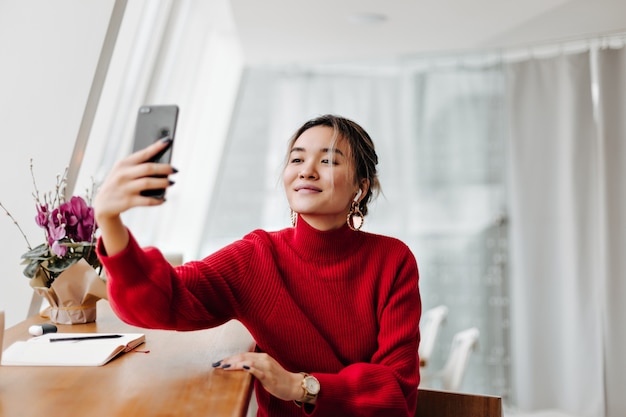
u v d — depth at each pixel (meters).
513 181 5.52
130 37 3.88
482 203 5.71
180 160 6.05
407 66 5.92
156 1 4.24
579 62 5.32
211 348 1.75
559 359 5.35
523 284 5.46
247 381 1.43
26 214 2.68
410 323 1.74
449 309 5.74
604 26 4.84
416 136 5.87
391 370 1.64
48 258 2.08
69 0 2.72
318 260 1.74
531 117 5.48
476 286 5.70
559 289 5.37
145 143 1.40
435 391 1.88
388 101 5.98
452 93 5.80
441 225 5.79
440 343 5.72
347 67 6.06
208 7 4.96
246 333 1.95
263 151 6.22
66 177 2.72
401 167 5.93
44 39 2.72
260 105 6.22
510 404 5.55
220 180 6.22
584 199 5.25
